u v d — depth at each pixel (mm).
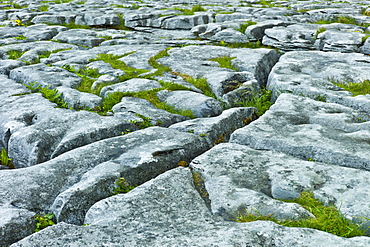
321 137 5754
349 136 5816
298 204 4070
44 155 6086
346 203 4094
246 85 9281
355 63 10695
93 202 4496
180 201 4230
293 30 13875
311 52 11984
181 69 10922
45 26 17812
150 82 9586
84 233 3566
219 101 8781
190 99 8391
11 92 9000
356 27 14500
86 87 9680
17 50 13609
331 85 8969
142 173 5070
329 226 3736
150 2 25469
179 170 4996
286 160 5137
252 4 24391
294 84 8906
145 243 3383
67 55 12875
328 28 14281
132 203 4133
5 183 4746
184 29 17438
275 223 3641
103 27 18484
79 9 21984
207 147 6258
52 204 4527
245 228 3588
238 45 14281
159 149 5535
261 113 8133
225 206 4129
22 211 4215
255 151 5496
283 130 6199
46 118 7125
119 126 6777
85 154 5531
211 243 3340
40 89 9297
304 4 23016
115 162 5191
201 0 26266
